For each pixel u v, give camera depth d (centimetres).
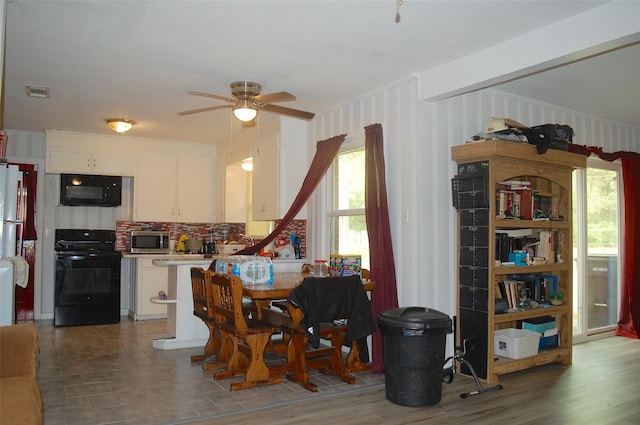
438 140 411
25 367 237
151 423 294
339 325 398
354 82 430
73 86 441
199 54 364
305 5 286
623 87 441
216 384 370
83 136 653
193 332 494
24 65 388
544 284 440
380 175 418
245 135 631
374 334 404
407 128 411
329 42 342
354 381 373
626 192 561
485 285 376
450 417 307
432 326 322
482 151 373
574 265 532
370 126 433
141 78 419
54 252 652
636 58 367
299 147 550
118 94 467
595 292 556
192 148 721
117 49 355
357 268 408
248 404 327
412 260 400
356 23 311
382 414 312
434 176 407
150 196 691
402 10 292
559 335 443
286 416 307
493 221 376
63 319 602
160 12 296
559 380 387
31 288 641
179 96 473
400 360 326
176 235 731
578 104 499
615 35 280
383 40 338
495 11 294
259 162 588
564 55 306
